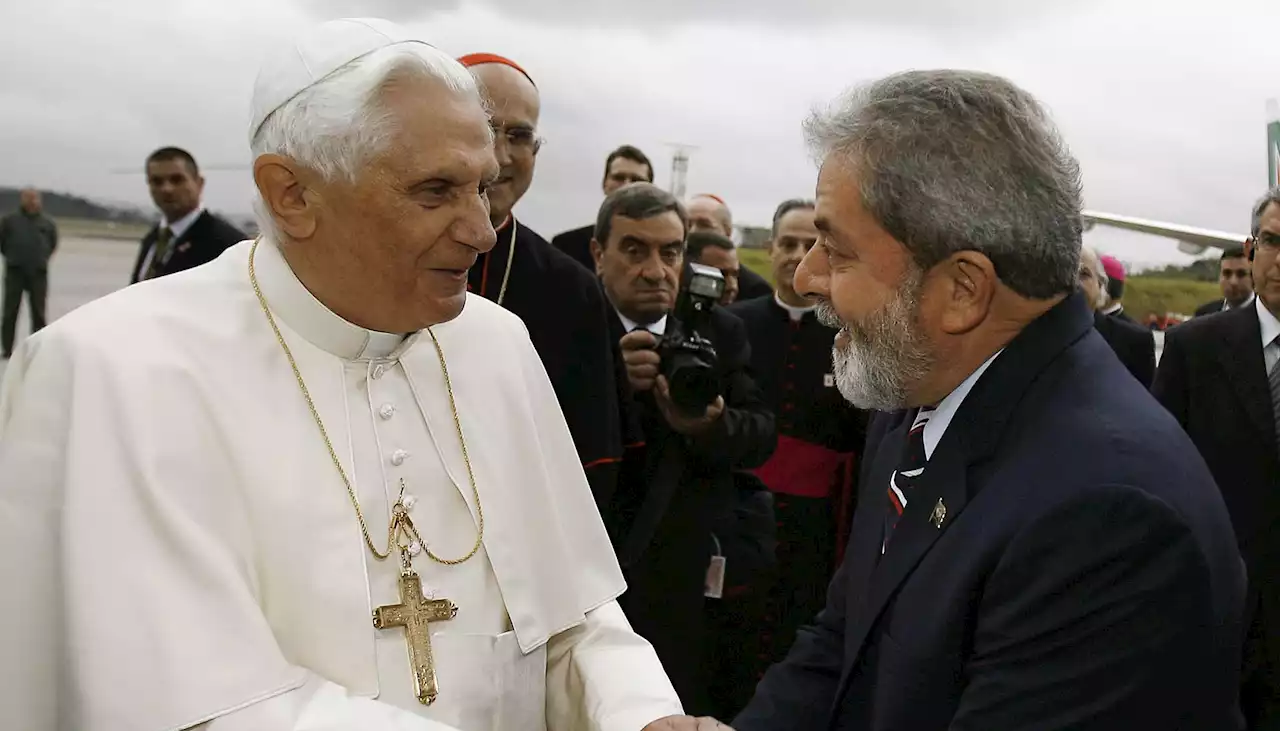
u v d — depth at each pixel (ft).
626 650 4.89
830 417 11.57
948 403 4.55
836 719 4.70
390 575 4.21
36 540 3.61
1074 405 4.04
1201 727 3.69
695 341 8.60
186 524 3.63
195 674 3.41
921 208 3.99
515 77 7.80
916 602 4.22
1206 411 10.47
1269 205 10.36
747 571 9.76
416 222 3.83
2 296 21.93
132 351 3.87
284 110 3.82
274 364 4.23
